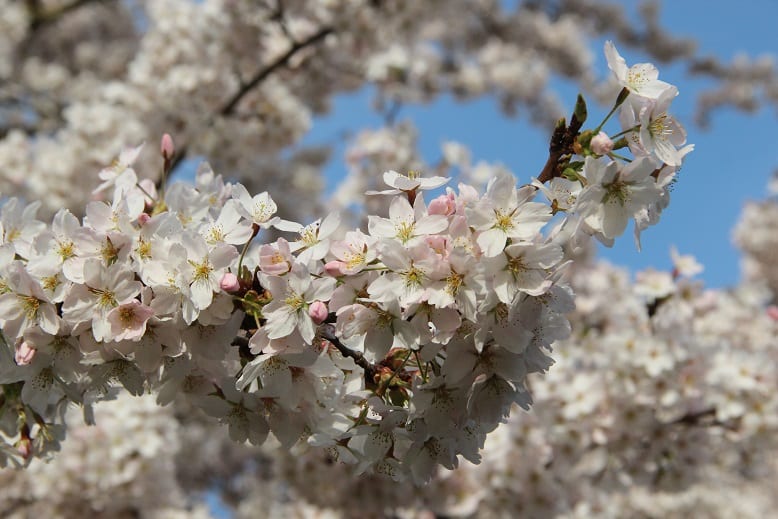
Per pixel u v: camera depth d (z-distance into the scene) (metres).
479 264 2.09
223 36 7.70
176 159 7.56
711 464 5.70
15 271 2.30
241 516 7.97
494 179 2.14
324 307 2.16
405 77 9.69
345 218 8.95
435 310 2.14
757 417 5.26
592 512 5.83
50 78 11.12
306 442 2.76
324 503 6.38
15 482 5.74
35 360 2.42
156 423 5.94
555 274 2.14
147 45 7.62
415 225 2.18
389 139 8.55
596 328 6.32
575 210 2.18
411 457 2.41
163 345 2.29
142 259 2.26
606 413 5.50
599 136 2.20
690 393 5.31
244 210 2.44
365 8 8.00
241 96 7.57
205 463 10.46
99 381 2.41
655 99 2.24
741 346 6.26
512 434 5.61
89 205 2.35
